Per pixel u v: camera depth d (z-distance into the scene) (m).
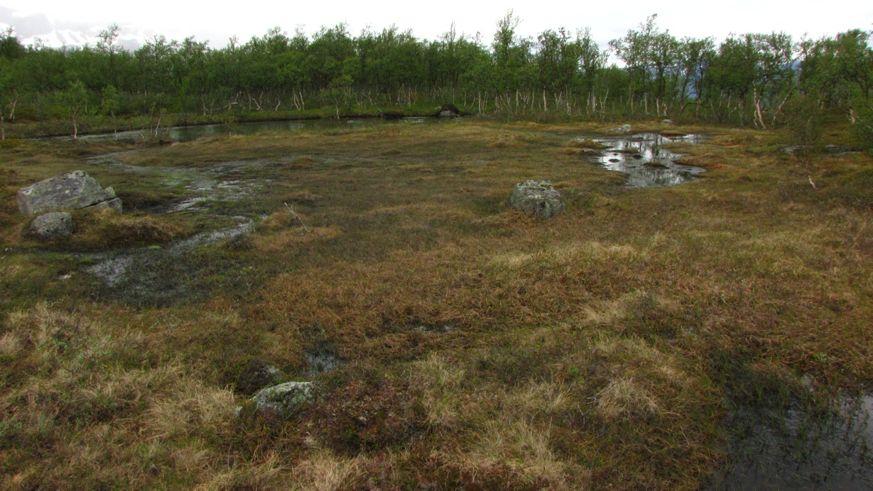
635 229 12.81
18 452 4.89
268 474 4.64
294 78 69.62
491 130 38.91
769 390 6.16
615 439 5.20
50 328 7.51
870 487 4.66
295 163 24.89
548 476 4.54
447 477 4.65
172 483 4.57
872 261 9.80
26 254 11.66
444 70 73.25
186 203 17.50
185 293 9.53
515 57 61.22
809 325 7.41
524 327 7.82
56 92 56.59
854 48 28.50
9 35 80.94
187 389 6.03
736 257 10.16
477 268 10.08
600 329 7.55
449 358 6.86
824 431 5.45
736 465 4.97
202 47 70.25
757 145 28.44
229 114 62.00
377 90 76.38
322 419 5.39
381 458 4.92
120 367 6.49
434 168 23.56
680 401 5.78
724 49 50.34
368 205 16.33
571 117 51.31
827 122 30.55
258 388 6.42
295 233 12.97
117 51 71.69
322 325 7.94
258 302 8.88
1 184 19.67
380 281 9.55
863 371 6.36
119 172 24.03
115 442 5.18
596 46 60.72
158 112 62.25
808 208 14.39
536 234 12.57
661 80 56.16
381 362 6.93
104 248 12.44
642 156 28.11
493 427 5.27
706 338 7.20
